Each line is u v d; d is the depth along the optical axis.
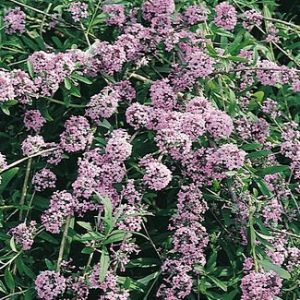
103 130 1.05
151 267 1.01
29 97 1.00
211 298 0.95
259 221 0.95
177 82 1.02
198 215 0.96
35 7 1.16
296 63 1.15
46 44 1.12
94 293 1.00
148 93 1.09
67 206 0.94
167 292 0.93
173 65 1.04
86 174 0.94
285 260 0.99
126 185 0.97
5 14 1.10
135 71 1.09
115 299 0.90
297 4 1.35
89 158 0.97
